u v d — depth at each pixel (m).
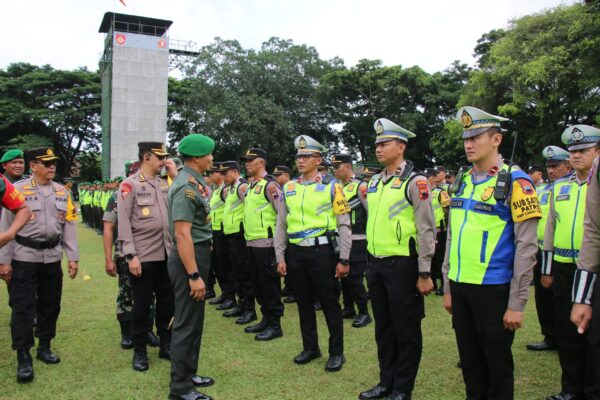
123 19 28.73
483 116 2.66
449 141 21.48
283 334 4.84
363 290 5.34
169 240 4.00
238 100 28.05
